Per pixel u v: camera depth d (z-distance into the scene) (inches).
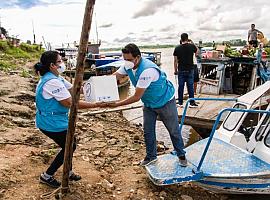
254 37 601.9
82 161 248.8
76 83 164.7
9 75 670.5
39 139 279.1
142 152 292.7
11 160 220.7
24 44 1647.4
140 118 506.0
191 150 237.9
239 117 264.5
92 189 203.5
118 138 325.1
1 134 274.1
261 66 493.7
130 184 221.9
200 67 517.0
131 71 203.2
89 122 379.2
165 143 393.4
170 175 203.6
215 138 260.1
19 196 181.2
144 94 206.2
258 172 205.2
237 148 240.4
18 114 355.9
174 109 210.7
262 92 267.1
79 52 161.8
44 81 175.0
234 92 515.2
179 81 399.5
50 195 184.4
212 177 203.8
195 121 357.1
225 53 549.0
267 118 239.0
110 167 247.8
